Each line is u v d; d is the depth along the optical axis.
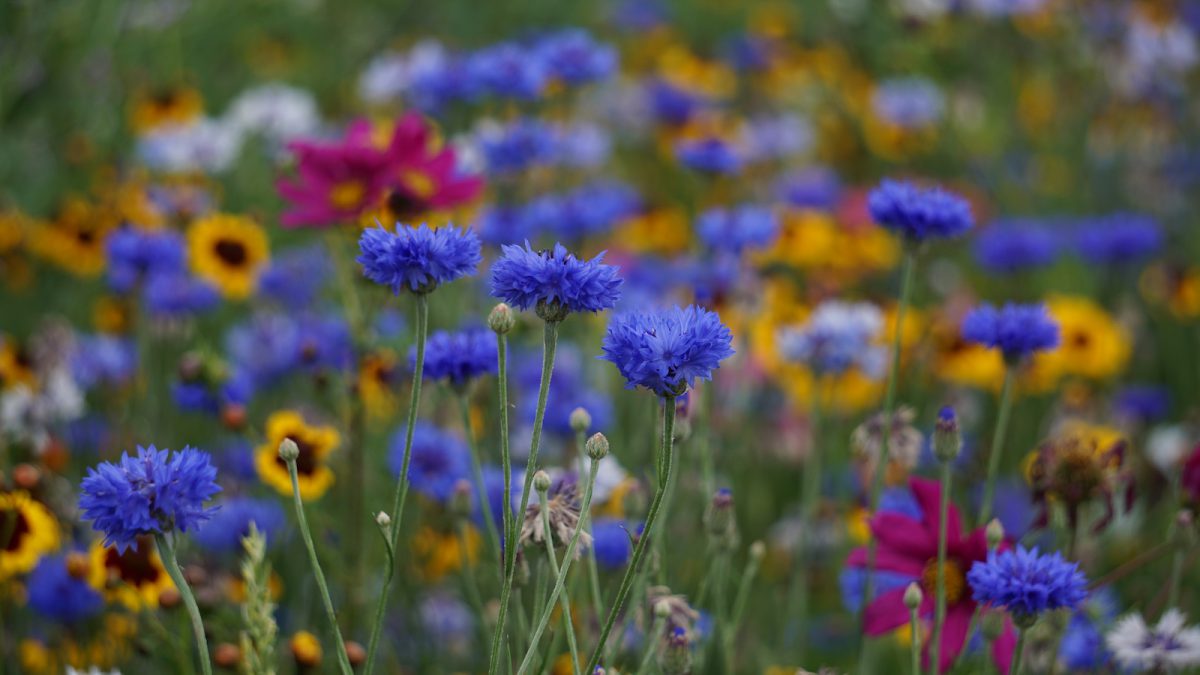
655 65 8.09
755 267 4.62
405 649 3.41
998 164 6.78
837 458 4.50
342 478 3.62
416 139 3.49
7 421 3.62
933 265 6.21
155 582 2.75
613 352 1.79
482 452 3.69
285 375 4.26
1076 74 6.98
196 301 4.45
